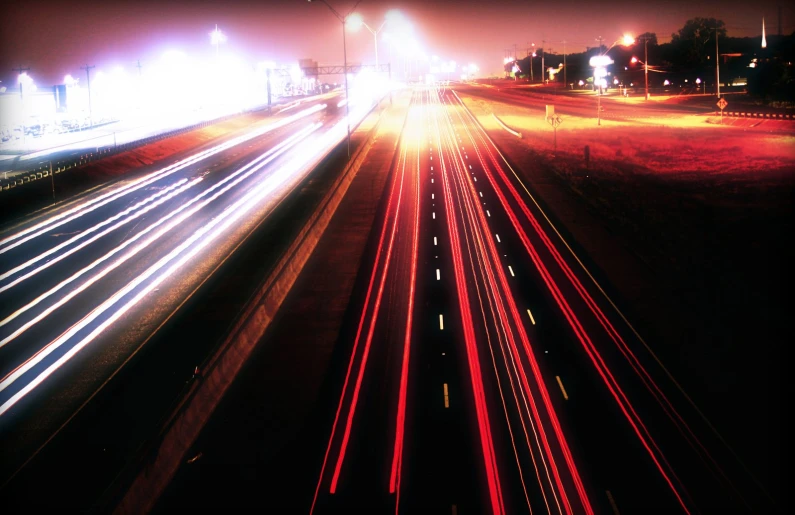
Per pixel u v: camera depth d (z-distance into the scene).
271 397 21.58
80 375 23.28
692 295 28.92
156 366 22.78
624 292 29.66
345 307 29.70
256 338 26.67
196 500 16.14
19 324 29.30
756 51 163.38
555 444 17.48
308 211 46.16
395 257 36.94
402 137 95.19
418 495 15.61
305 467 17.27
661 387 20.59
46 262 39.06
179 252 39.12
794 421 18.31
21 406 21.22
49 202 56.62
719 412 18.97
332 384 22.17
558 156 71.56
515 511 14.77
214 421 20.22
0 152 83.69
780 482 15.52
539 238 39.53
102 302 31.30
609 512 14.59
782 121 87.62
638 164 65.94
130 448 17.73
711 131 87.94
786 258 33.56
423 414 19.55
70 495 15.84
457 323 26.78
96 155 73.00
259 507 15.68
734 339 24.14
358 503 15.51
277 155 80.25
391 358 23.83
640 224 41.91
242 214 48.06
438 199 52.34
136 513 15.22
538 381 21.27
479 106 139.50
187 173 69.50
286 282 32.94
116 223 47.97
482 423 18.77
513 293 30.06
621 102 136.88
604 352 23.34
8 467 17.41
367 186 59.16
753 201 46.75
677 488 15.38
